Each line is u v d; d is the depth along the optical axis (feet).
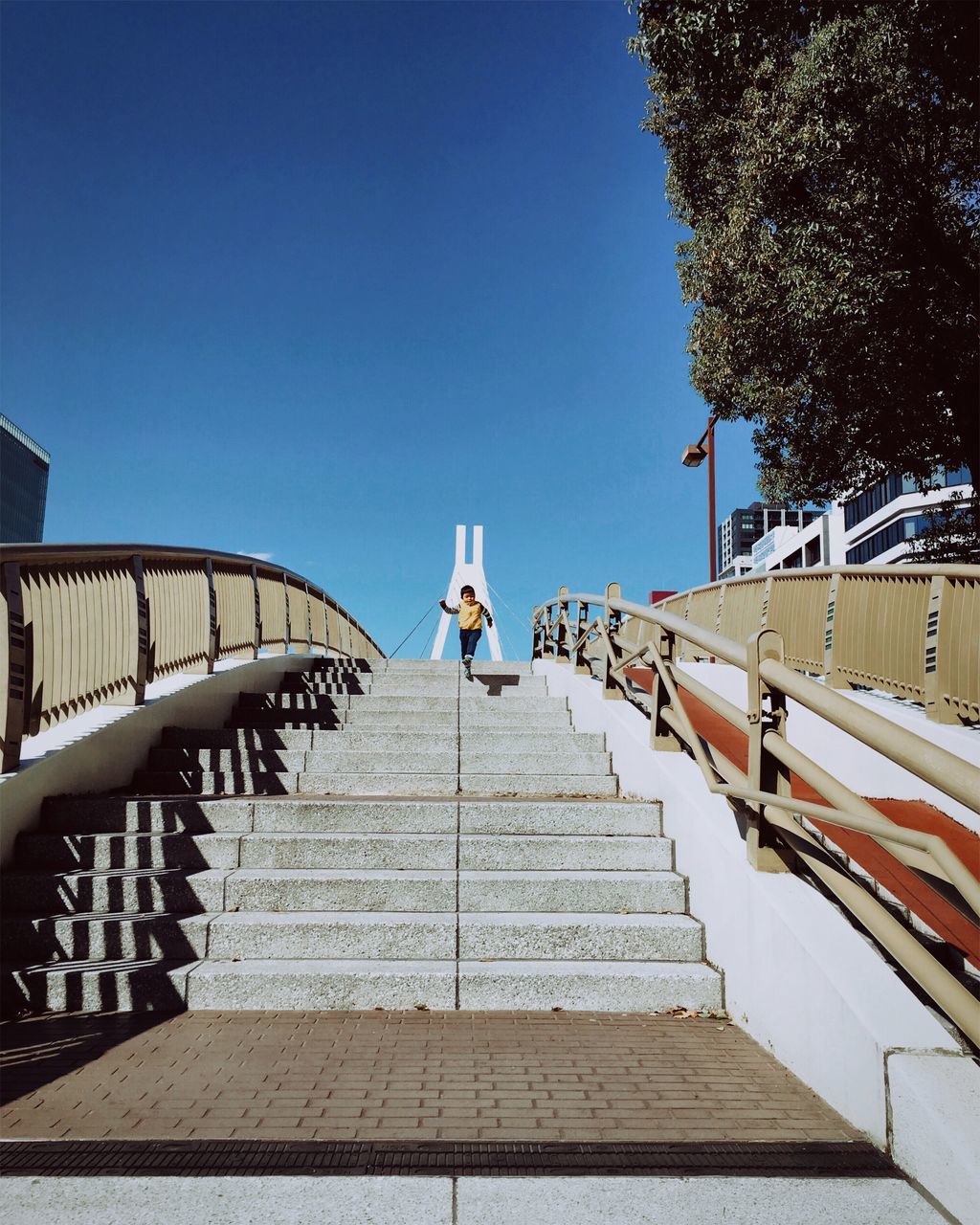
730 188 39.04
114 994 12.49
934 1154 7.08
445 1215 6.88
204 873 14.82
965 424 37.14
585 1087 9.69
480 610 38.83
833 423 42.73
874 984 9.04
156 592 23.17
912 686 18.25
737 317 39.55
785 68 32.89
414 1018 12.22
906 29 28.48
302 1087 9.62
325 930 13.51
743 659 11.73
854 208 32.30
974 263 33.78
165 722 21.94
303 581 41.60
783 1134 8.41
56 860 15.01
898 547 157.17
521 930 13.55
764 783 11.47
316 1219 6.82
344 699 27.91
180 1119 8.70
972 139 32.42
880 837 7.83
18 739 15.21
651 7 30.91
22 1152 7.86
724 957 12.69
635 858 15.71
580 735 22.70
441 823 16.75
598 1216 6.87
